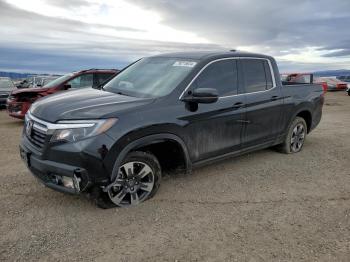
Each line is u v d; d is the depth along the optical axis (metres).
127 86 4.72
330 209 4.09
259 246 3.25
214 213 3.91
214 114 4.59
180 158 4.37
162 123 3.98
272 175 5.24
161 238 3.36
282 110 5.84
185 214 3.87
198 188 4.64
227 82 4.92
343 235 3.48
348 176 5.29
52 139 3.56
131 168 3.93
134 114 3.80
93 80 10.08
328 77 33.22
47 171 3.64
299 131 6.46
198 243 3.29
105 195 3.82
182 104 4.25
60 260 2.99
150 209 3.97
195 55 4.94
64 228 3.51
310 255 3.12
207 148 4.61
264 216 3.87
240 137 5.09
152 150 4.36
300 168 5.61
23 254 3.06
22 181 4.78
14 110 9.73
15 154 6.30
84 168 3.47
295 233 3.50
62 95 4.48
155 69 4.90
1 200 4.14
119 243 3.26
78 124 3.53
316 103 6.68
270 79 5.69
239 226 3.63
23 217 3.72
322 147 7.05
